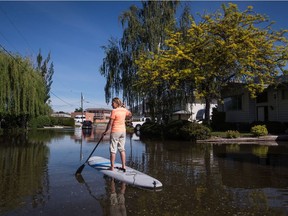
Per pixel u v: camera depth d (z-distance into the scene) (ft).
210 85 68.90
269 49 67.46
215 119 91.50
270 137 66.08
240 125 86.07
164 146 55.88
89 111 347.77
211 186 23.53
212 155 42.19
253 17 67.41
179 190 22.24
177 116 131.85
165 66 69.05
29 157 40.57
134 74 85.92
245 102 88.02
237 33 64.85
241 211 17.42
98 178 26.07
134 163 35.24
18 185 23.77
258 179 26.12
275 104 79.41
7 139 73.82
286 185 23.91
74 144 61.36
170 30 79.77
